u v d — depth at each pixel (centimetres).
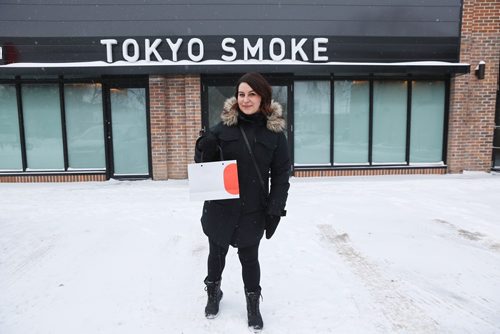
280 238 459
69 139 855
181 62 798
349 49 830
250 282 270
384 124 888
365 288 332
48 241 457
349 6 823
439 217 546
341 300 311
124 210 594
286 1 811
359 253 412
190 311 296
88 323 282
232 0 803
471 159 902
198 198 253
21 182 845
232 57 805
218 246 273
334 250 421
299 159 884
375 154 895
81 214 574
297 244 439
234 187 251
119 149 862
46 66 783
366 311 295
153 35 802
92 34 802
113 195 703
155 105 828
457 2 842
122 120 853
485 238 460
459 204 619
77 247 436
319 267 376
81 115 850
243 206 258
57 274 365
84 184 815
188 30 803
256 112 258
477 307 301
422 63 833
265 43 815
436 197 667
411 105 884
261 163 257
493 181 800
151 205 623
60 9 798
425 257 401
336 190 726
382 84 874
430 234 474
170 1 798
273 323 279
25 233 486
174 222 528
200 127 838
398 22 836
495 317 288
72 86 840
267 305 304
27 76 827
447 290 329
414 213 567
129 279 353
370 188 742
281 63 802
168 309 300
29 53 803
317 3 818
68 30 802
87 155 862
